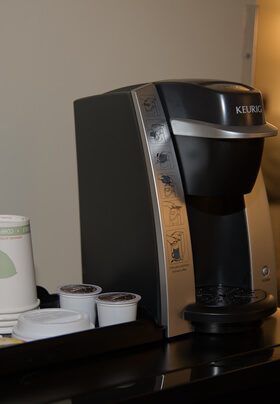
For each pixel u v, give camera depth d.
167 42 1.54
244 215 1.09
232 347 0.95
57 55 1.36
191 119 0.99
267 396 0.93
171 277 0.98
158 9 1.51
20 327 0.91
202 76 1.62
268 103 1.67
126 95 0.99
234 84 1.02
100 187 1.09
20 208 1.35
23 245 0.99
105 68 1.44
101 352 0.90
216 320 0.97
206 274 1.13
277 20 1.62
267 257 1.12
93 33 1.41
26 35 1.31
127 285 1.05
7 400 0.75
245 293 1.07
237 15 1.66
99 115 1.06
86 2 1.39
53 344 0.85
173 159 1.00
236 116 0.96
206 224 1.11
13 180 1.34
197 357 0.91
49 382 0.81
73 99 1.40
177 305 0.99
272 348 0.96
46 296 1.14
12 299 0.97
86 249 1.15
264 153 1.65
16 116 1.32
